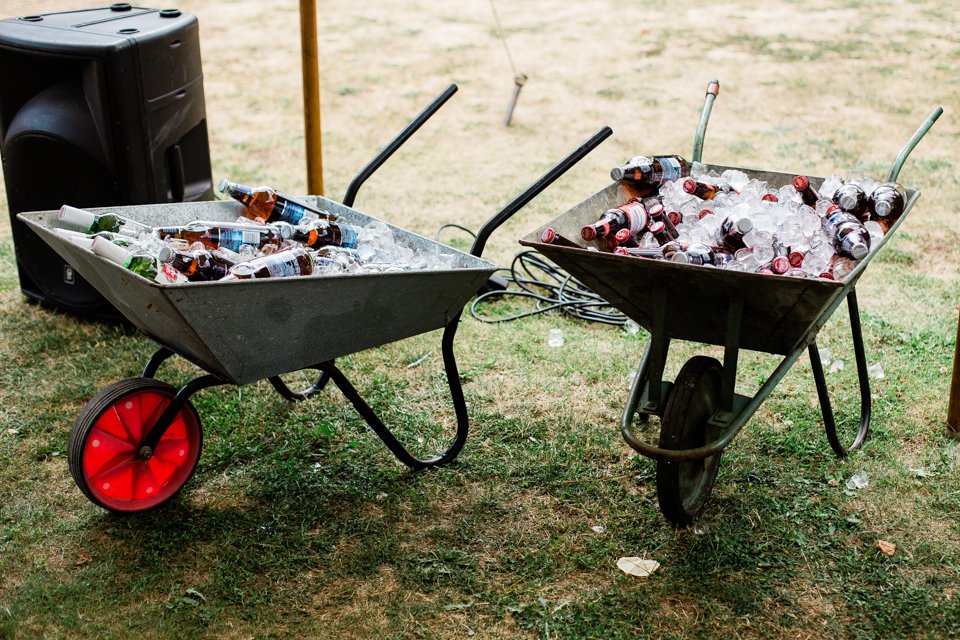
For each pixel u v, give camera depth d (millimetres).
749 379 4219
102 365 4242
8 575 2951
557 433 3787
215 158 7449
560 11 13078
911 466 3553
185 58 4516
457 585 2943
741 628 2766
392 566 3031
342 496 3379
